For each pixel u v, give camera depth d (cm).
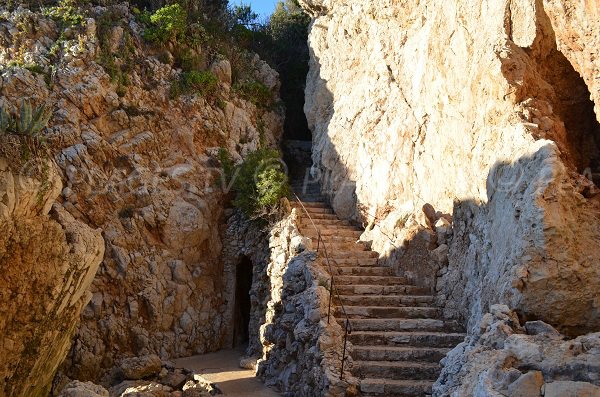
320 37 1938
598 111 886
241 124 1895
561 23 913
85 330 1512
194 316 1650
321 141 1841
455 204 1138
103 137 1647
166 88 1788
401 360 1032
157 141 1719
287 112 2319
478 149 1039
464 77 1114
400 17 1501
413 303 1179
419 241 1244
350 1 1752
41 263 863
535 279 772
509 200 871
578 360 626
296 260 1312
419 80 1367
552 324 770
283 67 2361
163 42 1848
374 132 1541
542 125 941
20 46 1686
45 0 1831
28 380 891
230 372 1407
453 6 1169
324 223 1608
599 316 766
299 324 1152
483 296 907
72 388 932
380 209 1470
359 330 1112
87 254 931
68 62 1659
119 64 1738
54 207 939
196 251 1689
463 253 1098
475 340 762
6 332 838
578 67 921
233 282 1719
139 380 1379
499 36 1012
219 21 2120
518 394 604
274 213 1566
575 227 798
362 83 1662
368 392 966
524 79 973
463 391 671
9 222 812
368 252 1417
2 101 1523
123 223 1603
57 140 1565
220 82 1912
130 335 1558
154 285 1600
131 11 1908
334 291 1212
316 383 1027
